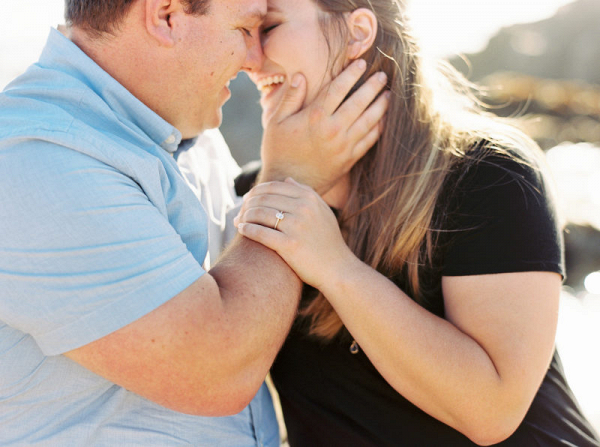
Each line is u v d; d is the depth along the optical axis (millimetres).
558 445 1549
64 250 1193
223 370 1261
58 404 1354
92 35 1458
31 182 1205
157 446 1422
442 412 1459
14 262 1202
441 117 1675
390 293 1446
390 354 1431
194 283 1252
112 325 1193
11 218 1202
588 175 8289
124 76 1479
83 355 1227
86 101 1371
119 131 1406
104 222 1206
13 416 1335
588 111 12648
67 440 1348
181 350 1216
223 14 1511
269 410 1821
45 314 1203
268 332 1334
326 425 1653
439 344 1410
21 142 1239
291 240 1427
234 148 8750
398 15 1714
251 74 1813
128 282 1198
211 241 1828
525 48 15391
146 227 1245
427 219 1563
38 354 1322
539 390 1610
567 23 15609
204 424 1505
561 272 1443
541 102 12906
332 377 1659
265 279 1382
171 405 1270
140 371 1225
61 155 1226
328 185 1680
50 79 1401
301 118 1657
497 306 1419
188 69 1507
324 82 1696
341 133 1626
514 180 1479
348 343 1646
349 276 1439
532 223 1444
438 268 1562
